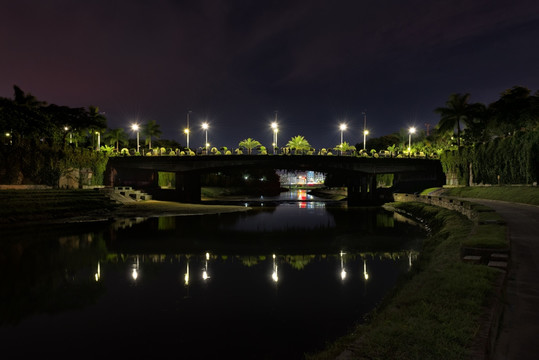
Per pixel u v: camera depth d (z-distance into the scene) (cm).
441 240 2856
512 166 6191
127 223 5075
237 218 5866
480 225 2325
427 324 803
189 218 5844
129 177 10675
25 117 7312
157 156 8669
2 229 4262
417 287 1247
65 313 1572
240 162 8700
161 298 1767
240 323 1442
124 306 1658
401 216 6178
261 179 18438
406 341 730
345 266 2456
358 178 10338
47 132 7656
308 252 2984
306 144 13750
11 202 4994
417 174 10162
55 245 3306
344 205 9319
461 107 8700
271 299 1744
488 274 1152
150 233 4100
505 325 862
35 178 6969
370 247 3194
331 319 1472
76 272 2309
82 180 8081
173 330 1382
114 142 12419
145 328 1404
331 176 15388
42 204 5384
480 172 7269
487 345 695
